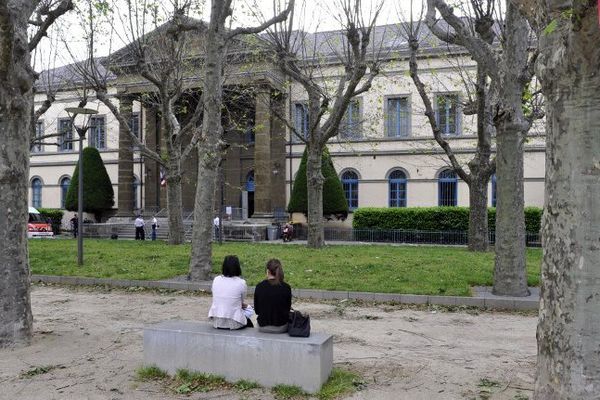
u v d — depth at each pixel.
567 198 4.07
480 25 12.79
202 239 13.53
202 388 5.58
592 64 3.89
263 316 5.89
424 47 30.89
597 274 3.94
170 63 21.58
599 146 3.95
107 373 6.23
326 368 5.67
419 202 33.41
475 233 20.20
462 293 11.23
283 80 31.62
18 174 7.47
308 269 14.48
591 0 3.50
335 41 31.59
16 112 7.41
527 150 30.61
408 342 7.80
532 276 13.24
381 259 16.70
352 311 10.30
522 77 11.16
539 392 4.28
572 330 4.02
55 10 14.83
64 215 41.47
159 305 11.03
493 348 7.50
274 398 5.32
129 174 36.06
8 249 7.37
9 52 6.91
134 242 25.41
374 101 33.62
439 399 5.37
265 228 31.66
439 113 32.75
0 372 6.30
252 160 37.78
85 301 11.48
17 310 7.43
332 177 32.34
